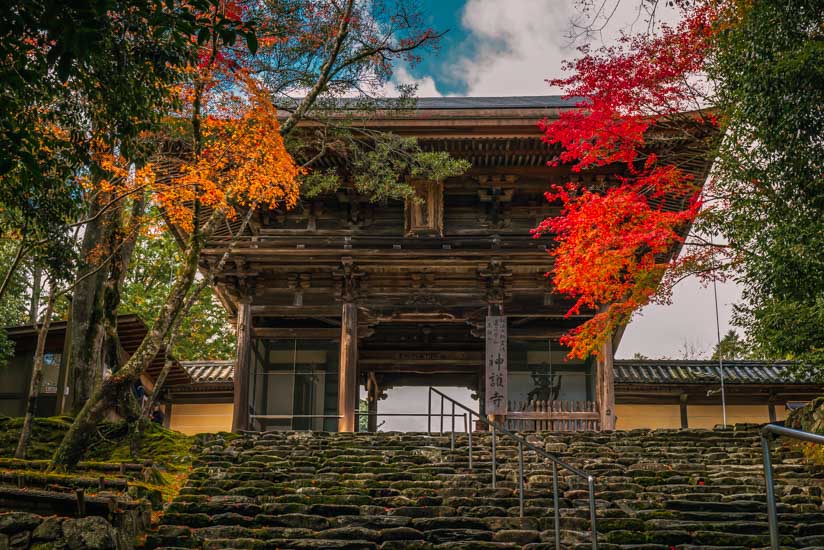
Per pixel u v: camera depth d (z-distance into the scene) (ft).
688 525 36.29
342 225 79.10
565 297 77.41
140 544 34.14
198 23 28.86
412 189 67.15
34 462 43.88
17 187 36.65
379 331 95.91
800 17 44.24
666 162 69.05
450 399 51.44
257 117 48.60
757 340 48.26
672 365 93.91
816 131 43.83
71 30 24.14
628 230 54.70
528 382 81.56
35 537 31.78
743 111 46.16
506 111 70.54
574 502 39.65
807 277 43.80
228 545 33.55
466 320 77.41
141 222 49.14
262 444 52.65
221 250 75.36
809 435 18.84
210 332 121.80
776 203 46.50
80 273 55.93
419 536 35.01
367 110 65.36
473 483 43.04
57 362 68.49
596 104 55.36
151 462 46.39
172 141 53.01
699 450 50.34
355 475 44.37
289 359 83.15
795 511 39.06
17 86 27.71
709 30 51.75
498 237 77.82
